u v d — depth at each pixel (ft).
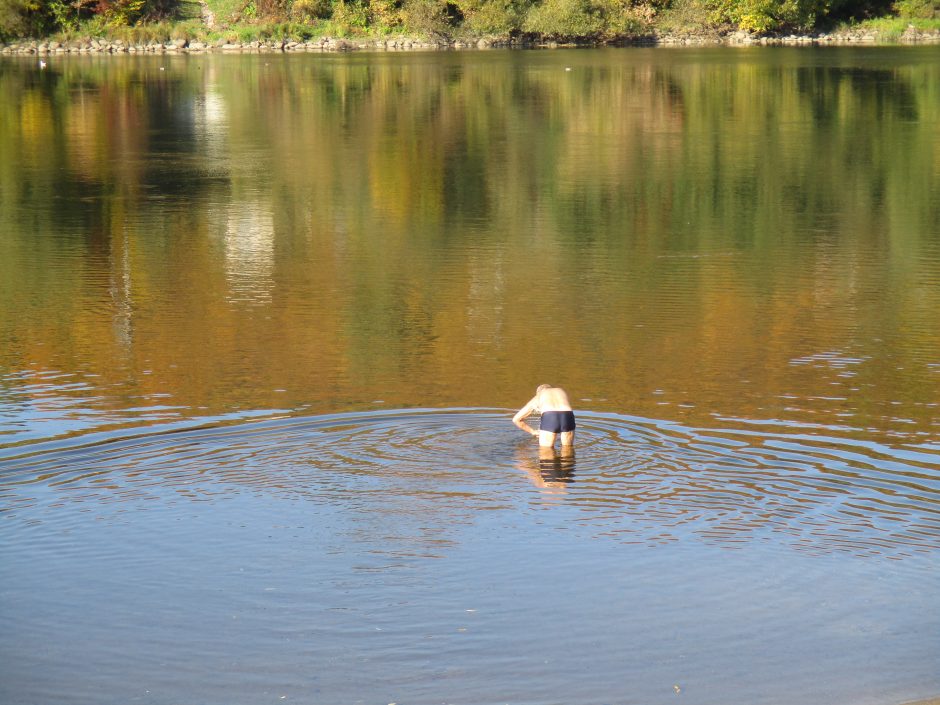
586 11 285.43
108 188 80.74
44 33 272.72
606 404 33.73
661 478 27.09
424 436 30.30
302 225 66.90
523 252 58.70
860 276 52.60
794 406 33.40
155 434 30.50
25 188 80.79
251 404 33.96
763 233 63.52
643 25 296.10
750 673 18.66
